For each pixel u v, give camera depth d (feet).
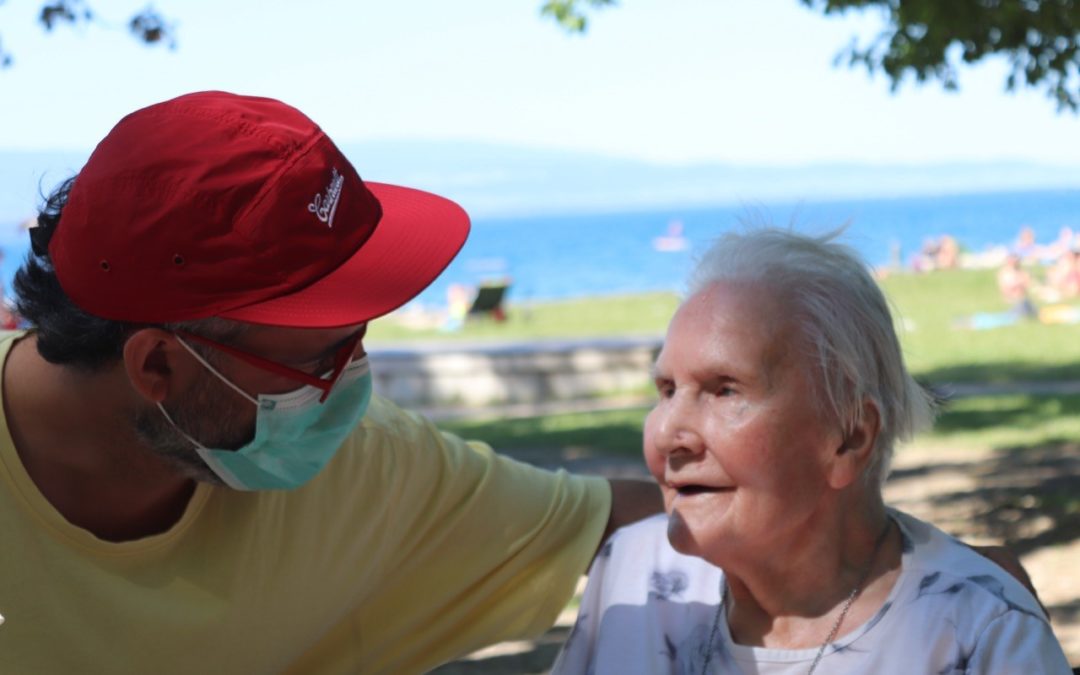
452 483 7.80
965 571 6.43
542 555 8.09
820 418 6.30
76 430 6.37
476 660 17.11
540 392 53.47
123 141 6.21
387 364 52.90
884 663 6.32
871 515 6.64
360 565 7.40
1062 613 17.65
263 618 6.98
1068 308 76.43
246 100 6.47
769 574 6.58
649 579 7.38
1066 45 27.58
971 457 30.04
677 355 6.44
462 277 221.05
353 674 7.77
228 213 6.06
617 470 31.32
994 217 372.99
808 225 6.61
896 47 28.37
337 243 6.30
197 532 6.84
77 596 6.39
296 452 6.73
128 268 6.06
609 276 205.16
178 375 6.33
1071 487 25.61
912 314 78.38
